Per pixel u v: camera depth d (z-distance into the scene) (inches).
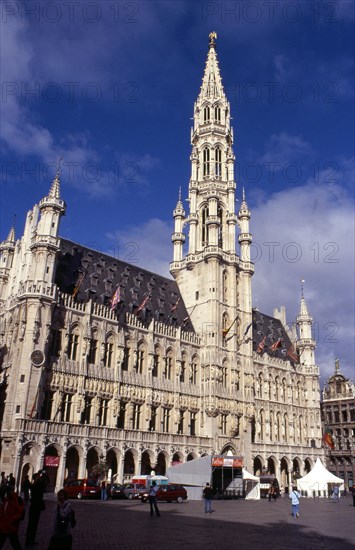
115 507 1499.8
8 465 2001.7
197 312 3218.5
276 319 4202.8
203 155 3791.8
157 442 2554.1
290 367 3710.6
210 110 3897.6
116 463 2390.5
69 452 2245.3
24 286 2322.8
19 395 2112.5
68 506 583.5
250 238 3580.2
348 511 1644.9
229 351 3147.1
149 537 853.8
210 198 3449.8
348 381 4200.3
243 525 1109.1
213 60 4175.7
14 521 592.4
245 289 3432.6
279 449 3326.8
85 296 2623.0
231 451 2962.6
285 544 818.8
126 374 2593.5
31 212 2687.0
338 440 4114.2
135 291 3004.4
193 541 824.9
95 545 750.5
